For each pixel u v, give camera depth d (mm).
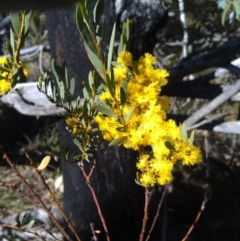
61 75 1527
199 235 4047
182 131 1221
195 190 4387
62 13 3143
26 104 3412
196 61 3322
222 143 5258
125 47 1324
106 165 3361
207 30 4328
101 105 1256
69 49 3176
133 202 3457
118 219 3457
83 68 3156
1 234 3955
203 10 4297
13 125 6055
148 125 1210
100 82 2723
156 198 3785
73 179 3492
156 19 3127
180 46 5004
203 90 3562
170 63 5086
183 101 5270
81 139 1536
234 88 3262
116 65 1292
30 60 5969
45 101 3574
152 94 1242
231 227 4086
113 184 3396
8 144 5930
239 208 4246
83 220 3520
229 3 3164
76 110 1491
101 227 3482
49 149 5691
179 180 4496
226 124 3510
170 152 1225
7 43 1441
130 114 1207
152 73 1267
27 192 4910
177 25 4461
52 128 6012
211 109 3322
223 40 4402
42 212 4176
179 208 4246
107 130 1299
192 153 1218
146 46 3197
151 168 1245
